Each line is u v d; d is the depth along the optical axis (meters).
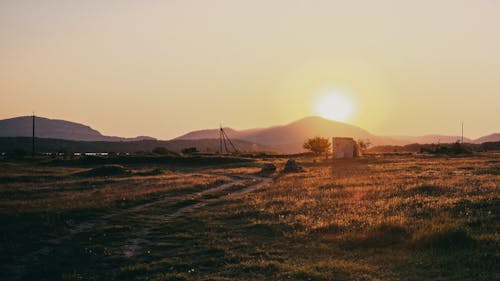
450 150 121.19
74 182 53.28
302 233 21.78
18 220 27.06
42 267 18.80
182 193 41.75
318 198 33.56
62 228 25.36
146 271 17.36
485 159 82.44
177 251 20.27
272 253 18.92
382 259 16.92
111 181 54.16
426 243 17.88
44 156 111.69
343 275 15.34
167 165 90.56
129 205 33.72
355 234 20.58
